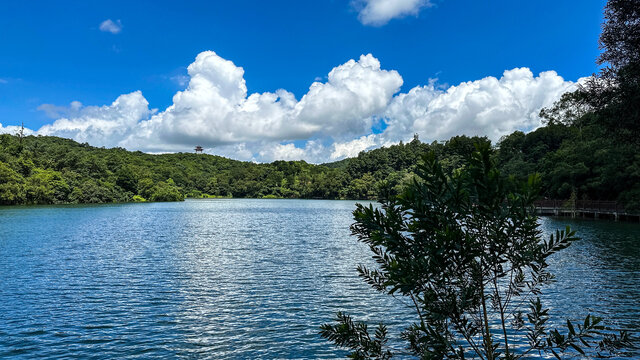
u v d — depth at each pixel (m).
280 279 20.45
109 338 12.30
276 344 11.95
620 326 13.16
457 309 4.59
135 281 19.81
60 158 121.44
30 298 16.55
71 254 27.69
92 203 109.19
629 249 29.14
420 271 4.30
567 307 15.20
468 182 4.25
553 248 4.52
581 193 63.06
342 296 17.20
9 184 87.94
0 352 11.16
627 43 16.23
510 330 12.66
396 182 151.88
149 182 141.38
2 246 30.91
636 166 50.09
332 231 46.22
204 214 77.38
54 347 11.57
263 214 80.06
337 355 11.19
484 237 4.60
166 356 11.07
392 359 10.53
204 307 15.52
